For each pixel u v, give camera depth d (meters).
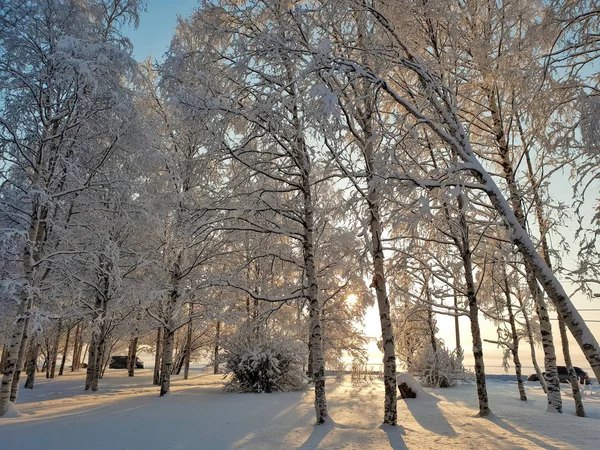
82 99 9.43
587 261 5.49
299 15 6.54
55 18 9.82
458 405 10.93
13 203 9.57
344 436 6.58
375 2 6.90
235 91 8.25
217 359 14.67
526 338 16.41
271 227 9.74
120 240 13.61
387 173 5.78
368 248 6.29
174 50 8.30
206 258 12.81
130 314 16.48
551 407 9.86
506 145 9.30
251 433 6.74
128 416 8.19
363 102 7.68
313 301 8.65
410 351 20.61
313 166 9.60
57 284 10.84
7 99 9.70
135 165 10.94
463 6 7.88
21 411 9.42
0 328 13.08
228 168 10.00
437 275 10.27
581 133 5.10
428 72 6.30
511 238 5.43
